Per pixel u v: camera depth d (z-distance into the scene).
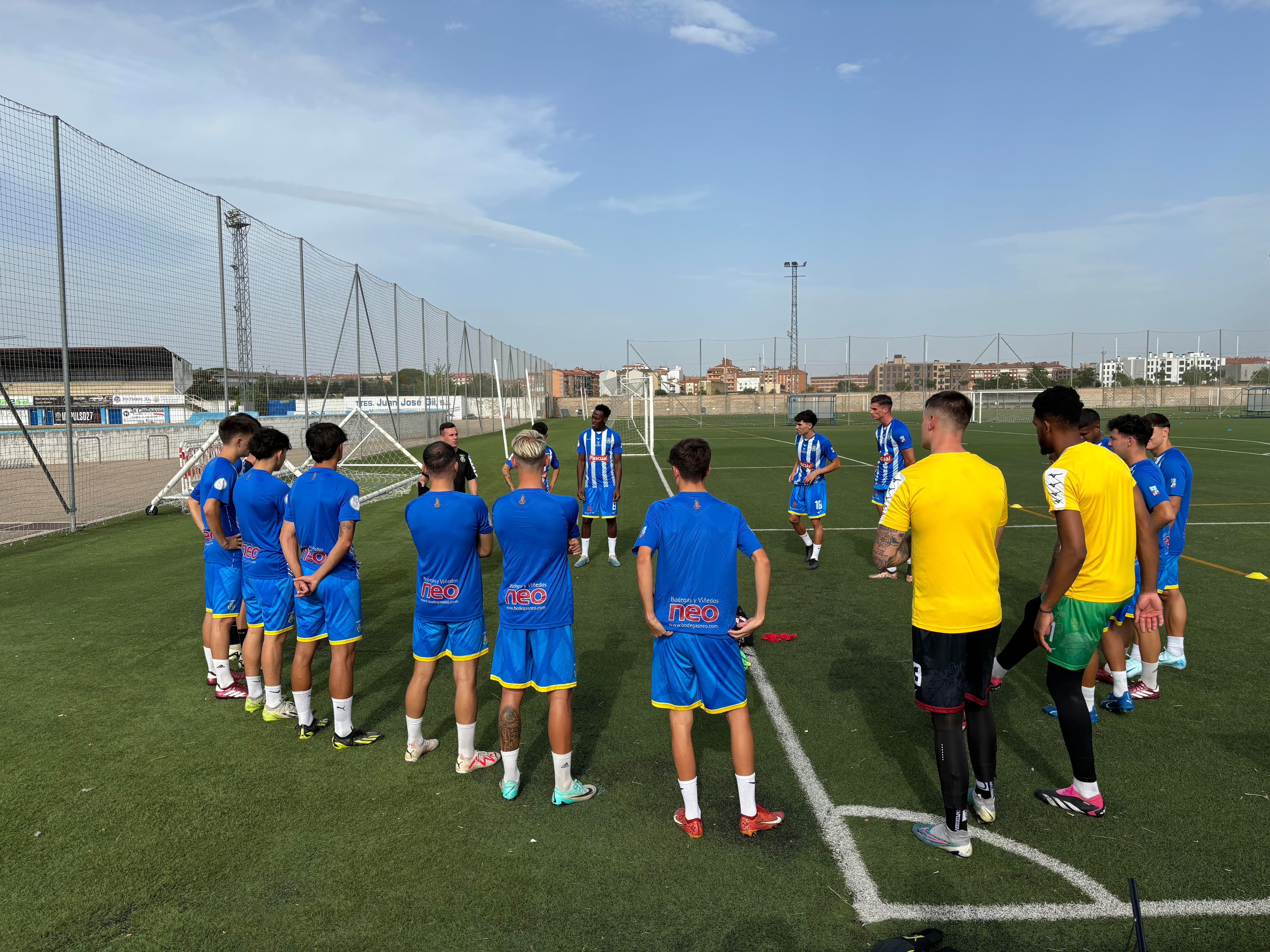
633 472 17.44
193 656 5.15
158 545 9.16
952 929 2.41
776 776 3.44
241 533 4.04
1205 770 3.43
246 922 2.47
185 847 2.90
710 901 2.56
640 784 3.38
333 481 3.72
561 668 3.19
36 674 4.81
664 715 4.12
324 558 3.70
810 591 6.78
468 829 3.02
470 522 3.37
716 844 2.90
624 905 2.54
